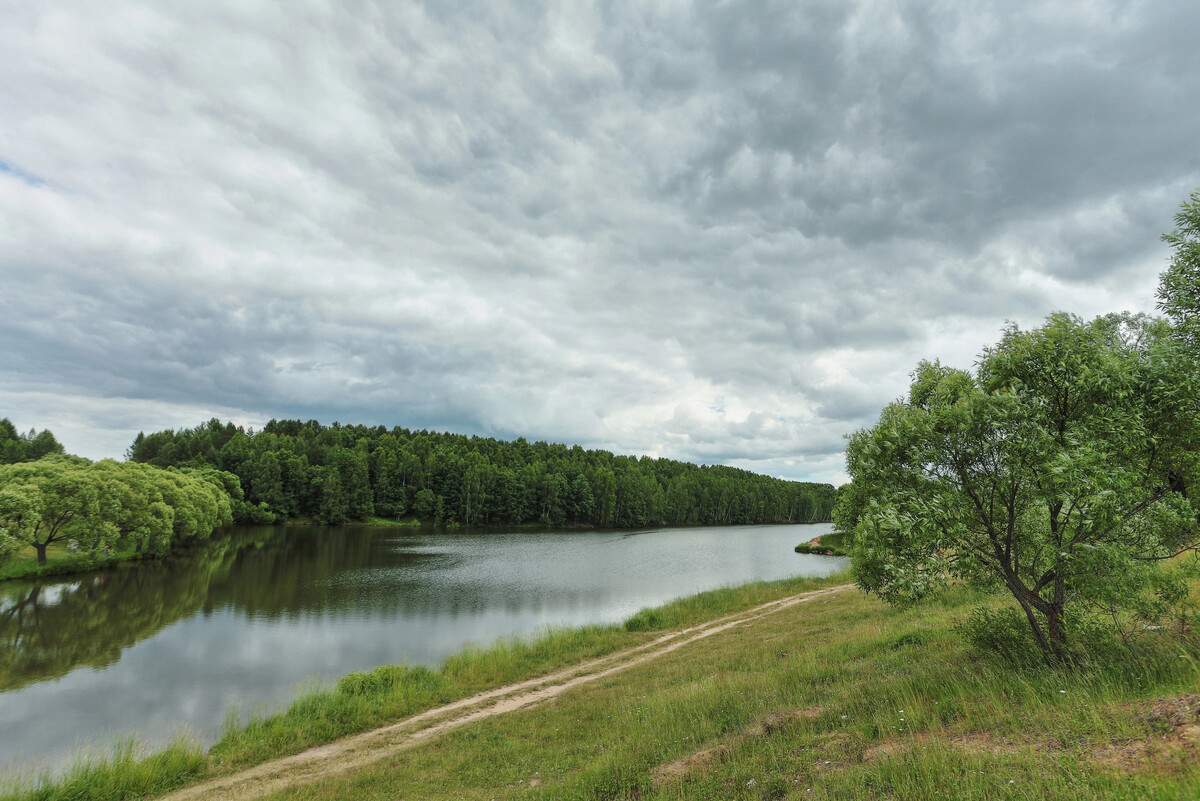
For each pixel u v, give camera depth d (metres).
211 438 127.56
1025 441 8.56
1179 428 8.38
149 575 48.22
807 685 12.16
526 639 25.67
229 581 45.62
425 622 31.44
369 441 147.38
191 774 13.38
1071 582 8.76
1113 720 6.21
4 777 13.56
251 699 19.66
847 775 6.76
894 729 7.98
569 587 43.69
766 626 23.94
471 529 113.31
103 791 12.30
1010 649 9.77
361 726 15.96
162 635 28.75
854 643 15.80
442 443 159.50
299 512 113.25
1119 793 4.66
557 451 178.00
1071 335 9.09
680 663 18.88
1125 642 8.64
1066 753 5.70
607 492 131.25
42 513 46.75
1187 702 5.96
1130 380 8.22
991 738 6.87
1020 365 9.45
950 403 9.92
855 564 11.23
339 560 60.03
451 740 14.06
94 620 32.12
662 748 9.98
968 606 16.75
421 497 121.25
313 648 26.11
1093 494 7.62
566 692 17.59
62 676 22.33
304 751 14.59
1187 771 4.64
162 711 18.62
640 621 28.30
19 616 33.25
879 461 10.21
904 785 5.98
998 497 9.41
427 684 19.19
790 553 71.56
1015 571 9.41
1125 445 8.10
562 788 9.23
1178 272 10.63
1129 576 8.02
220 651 25.69
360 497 115.38
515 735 13.83
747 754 8.66
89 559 50.47
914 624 16.53
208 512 72.00
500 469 134.25
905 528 8.71
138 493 56.56
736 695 12.24
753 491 170.25
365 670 22.67
